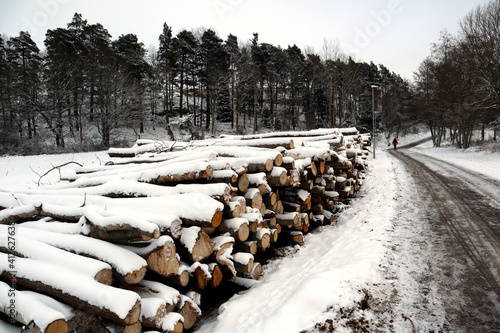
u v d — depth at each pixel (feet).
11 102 82.64
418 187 29.45
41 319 6.31
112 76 88.63
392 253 13.97
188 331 9.69
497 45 62.08
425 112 115.14
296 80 130.00
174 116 119.96
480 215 19.49
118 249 8.71
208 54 113.19
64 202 12.41
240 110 130.31
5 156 56.90
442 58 88.12
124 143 84.38
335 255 14.32
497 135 95.25
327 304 9.29
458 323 8.89
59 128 81.51
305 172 17.74
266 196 15.31
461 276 11.71
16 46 94.94
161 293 8.64
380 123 124.06
